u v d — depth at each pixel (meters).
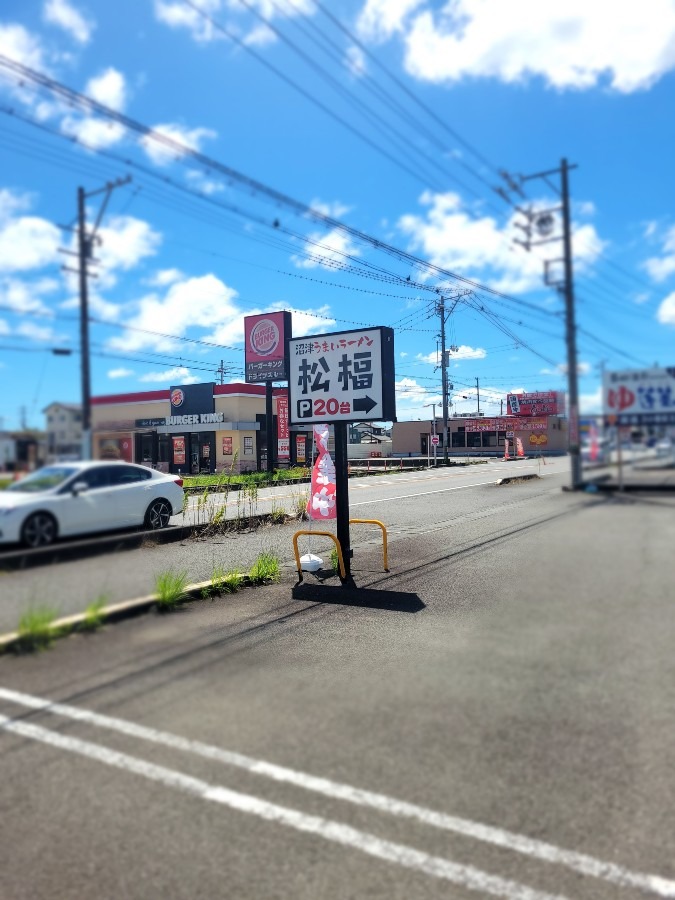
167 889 2.39
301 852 2.61
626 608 5.25
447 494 18.73
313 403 7.71
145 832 2.75
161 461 12.80
